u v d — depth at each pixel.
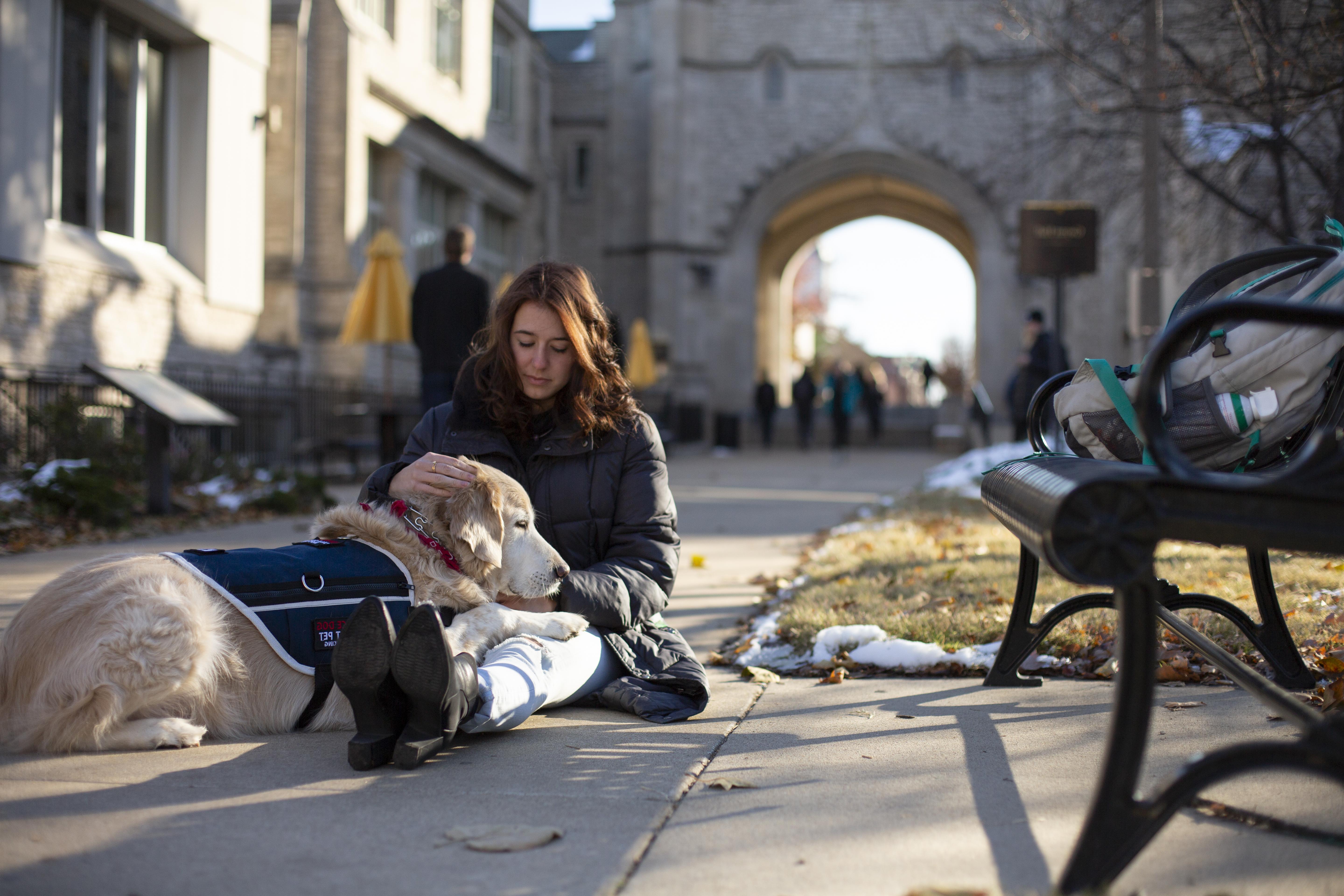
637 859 1.89
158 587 2.53
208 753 2.56
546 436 3.13
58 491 7.34
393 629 2.40
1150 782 2.26
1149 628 1.70
